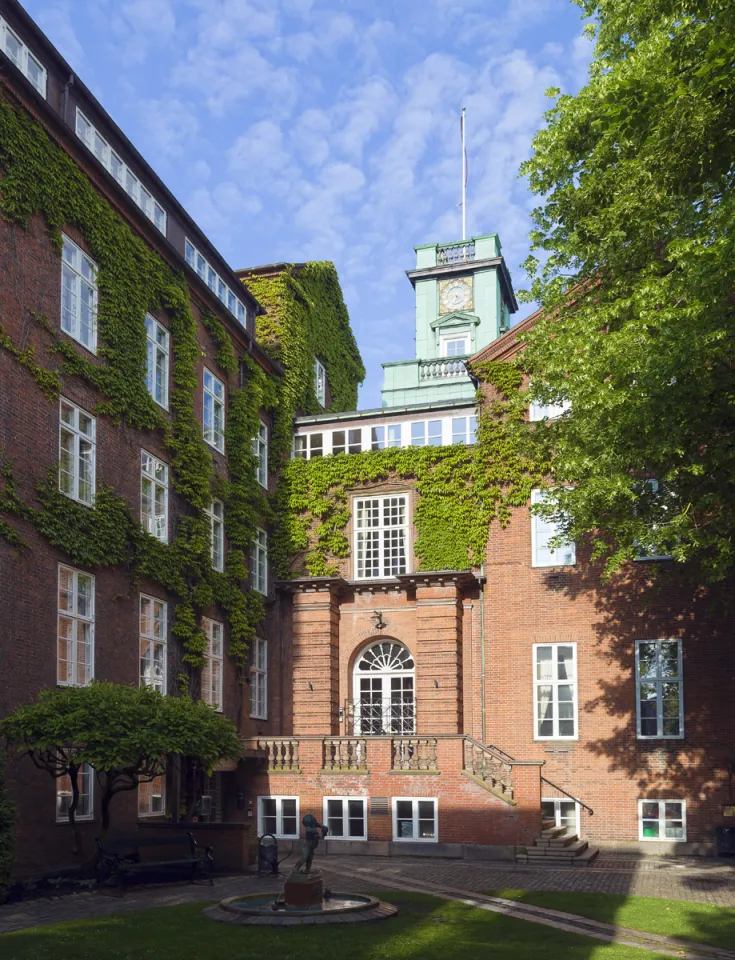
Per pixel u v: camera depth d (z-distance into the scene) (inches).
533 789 1015.6
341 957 505.0
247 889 757.9
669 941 565.0
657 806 1103.0
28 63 884.0
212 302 1204.5
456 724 1186.6
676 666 1127.6
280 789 1114.7
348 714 1278.3
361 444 1357.0
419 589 1232.2
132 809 932.0
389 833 1055.0
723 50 650.2
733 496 745.0
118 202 992.2
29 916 619.8
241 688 1203.9
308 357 1542.8
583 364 791.7
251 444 1275.8
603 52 876.6
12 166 821.2
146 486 1018.7
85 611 888.9
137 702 749.3
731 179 730.2
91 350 932.0
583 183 829.2
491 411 1249.4
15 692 773.3
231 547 1214.9
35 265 845.2
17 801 764.0
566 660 1172.5
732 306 679.1
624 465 799.1
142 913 627.8
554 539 922.1
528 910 668.1
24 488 806.5
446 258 1800.0
